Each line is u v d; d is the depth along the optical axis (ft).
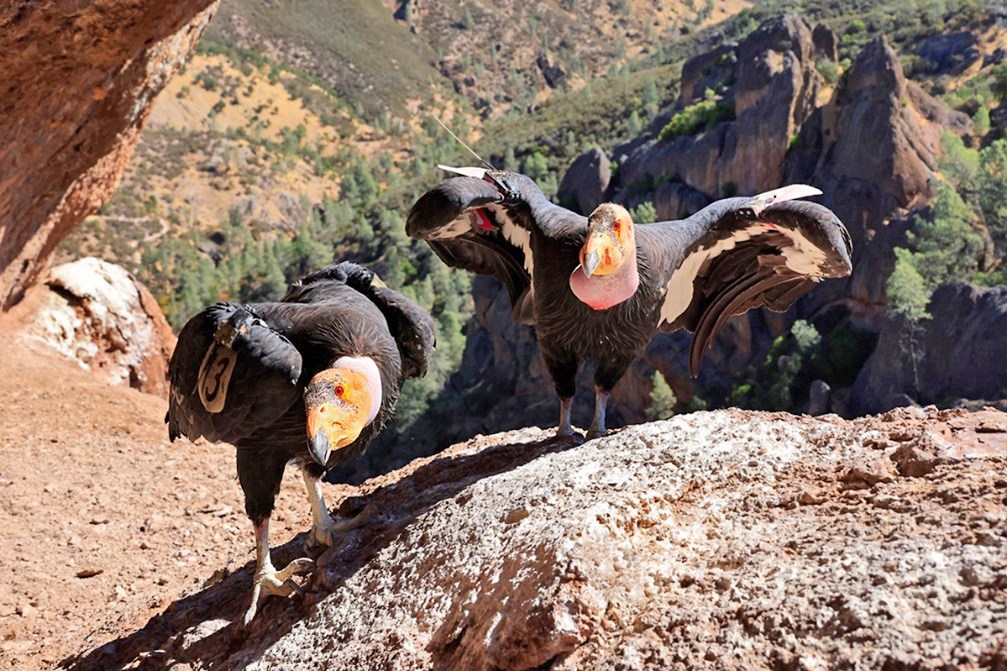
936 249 181.47
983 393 155.12
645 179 253.85
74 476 32.89
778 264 19.25
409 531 15.72
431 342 18.01
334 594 15.34
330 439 13.73
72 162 44.19
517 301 20.57
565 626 11.46
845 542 11.33
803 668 9.75
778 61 230.89
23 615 23.58
